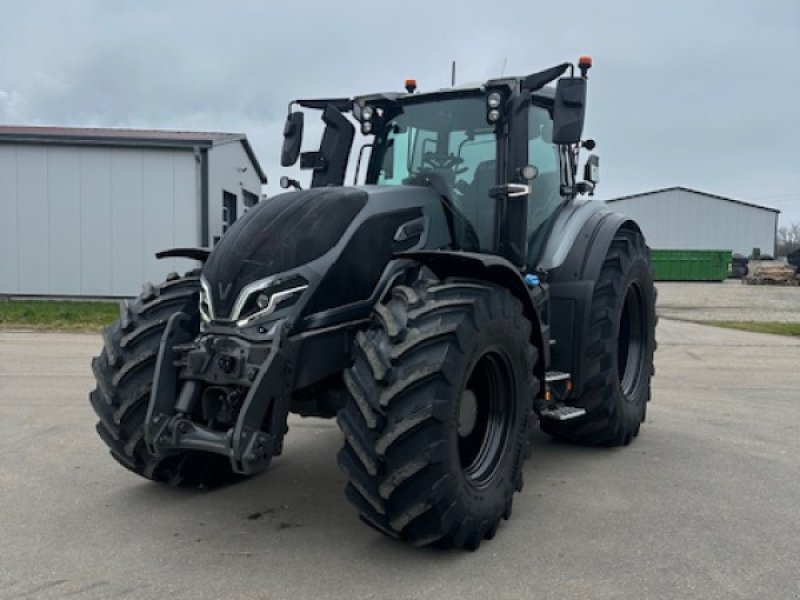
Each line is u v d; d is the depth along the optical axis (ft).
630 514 12.26
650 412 20.49
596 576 9.88
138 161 53.78
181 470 12.84
